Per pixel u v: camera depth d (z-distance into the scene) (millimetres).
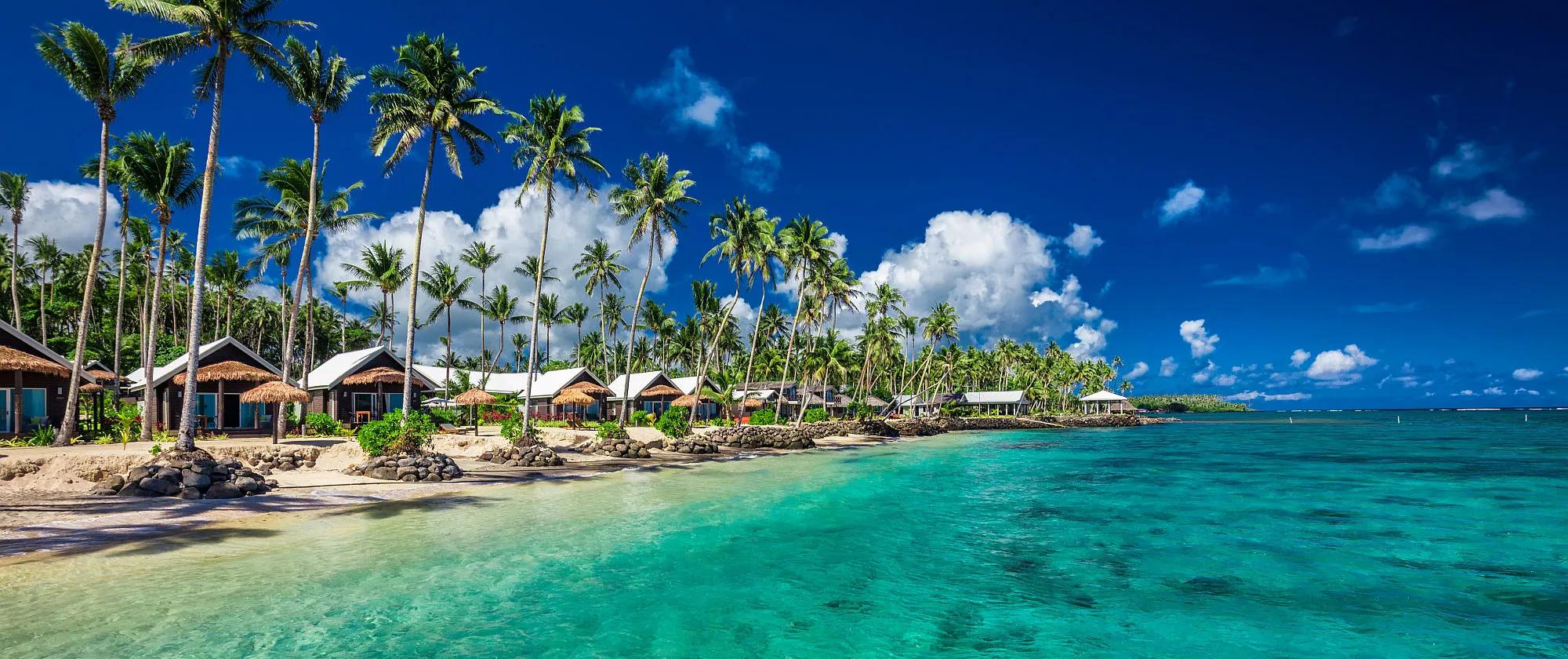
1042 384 138250
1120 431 89625
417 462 24984
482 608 10383
